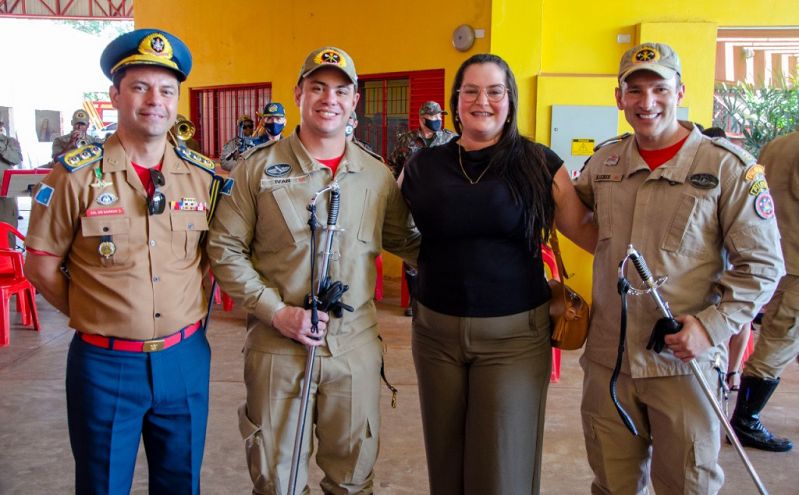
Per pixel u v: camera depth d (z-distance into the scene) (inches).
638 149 80.4
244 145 258.7
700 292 76.2
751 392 128.3
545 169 81.0
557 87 219.9
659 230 76.7
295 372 81.0
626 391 79.7
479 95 79.2
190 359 78.0
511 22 222.5
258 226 82.1
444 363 83.8
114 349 73.4
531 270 82.6
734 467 121.3
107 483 74.7
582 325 83.0
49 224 72.4
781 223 125.3
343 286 79.0
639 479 82.4
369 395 84.4
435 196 80.4
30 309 205.6
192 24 354.0
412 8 258.7
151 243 74.1
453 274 81.1
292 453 82.0
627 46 222.1
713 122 249.9
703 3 216.8
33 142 800.9
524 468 82.1
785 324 125.3
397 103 274.8
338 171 81.0
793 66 239.6
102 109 860.6
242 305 80.5
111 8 578.9
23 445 127.2
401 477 117.7
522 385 81.2
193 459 80.0
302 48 298.0
